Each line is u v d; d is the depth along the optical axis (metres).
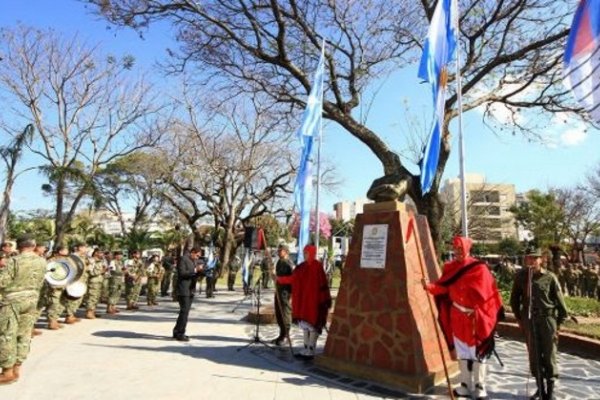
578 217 45.03
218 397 6.23
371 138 14.84
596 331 10.54
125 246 37.00
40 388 6.38
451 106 14.57
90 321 12.54
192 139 27.56
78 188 23.81
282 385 6.82
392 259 7.38
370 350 7.30
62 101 20.59
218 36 15.42
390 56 16.42
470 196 48.91
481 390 6.33
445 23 8.55
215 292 23.31
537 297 6.34
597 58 5.16
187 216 31.47
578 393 6.71
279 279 9.20
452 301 6.46
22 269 6.70
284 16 14.73
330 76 15.27
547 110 15.61
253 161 27.86
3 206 16.44
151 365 7.80
